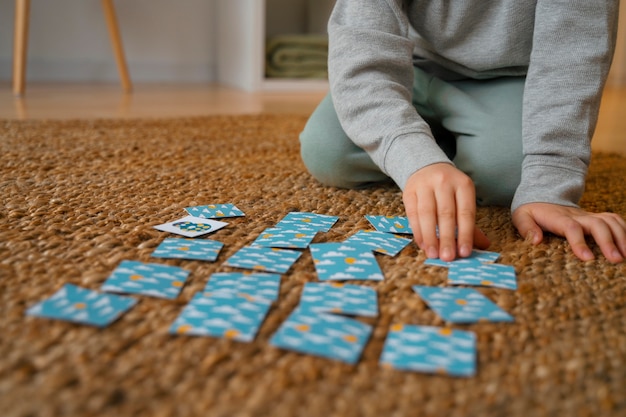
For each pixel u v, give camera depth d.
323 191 1.08
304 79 2.95
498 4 0.99
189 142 1.47
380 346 0.56
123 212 0.91
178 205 0.96
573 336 0.60
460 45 1.04
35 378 0.50
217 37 3.32
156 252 0.74
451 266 0.74
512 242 0.84
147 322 0.59
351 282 0.69
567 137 0.90
